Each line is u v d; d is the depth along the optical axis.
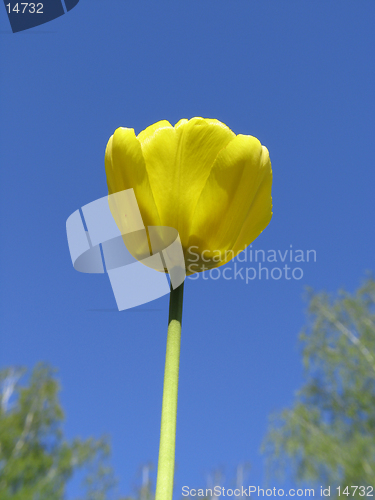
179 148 0.21
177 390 0.18
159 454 0.16
